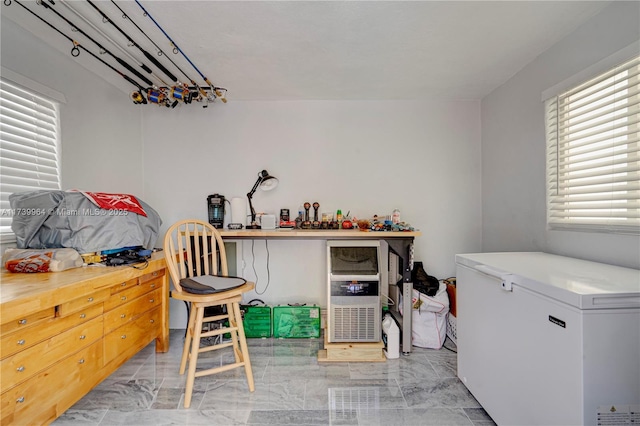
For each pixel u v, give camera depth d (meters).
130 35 1.90
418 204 2.96
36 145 1.92
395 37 1.92
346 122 2.96
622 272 1.39
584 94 1.80
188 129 2.95
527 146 2.28
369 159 2.96
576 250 1.82
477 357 1.68
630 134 1.51
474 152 2.95
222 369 1.82
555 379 1.13
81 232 1.80
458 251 2.96
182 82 2.56
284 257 2.94
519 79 2.37
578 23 1.77
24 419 1.23
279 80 2.54
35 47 1.88
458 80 2.54
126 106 2.74
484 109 2.88
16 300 1.13
